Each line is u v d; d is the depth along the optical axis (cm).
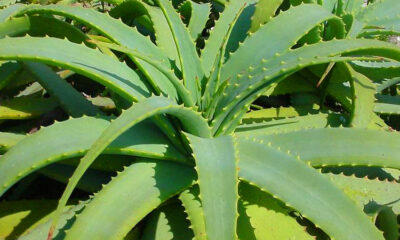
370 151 70
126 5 96
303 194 60
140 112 55
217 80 73
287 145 72
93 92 104
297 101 97
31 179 78
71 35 85
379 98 99
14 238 65
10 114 81
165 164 68
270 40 80
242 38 90
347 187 75
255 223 64
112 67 70
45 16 82
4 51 60
